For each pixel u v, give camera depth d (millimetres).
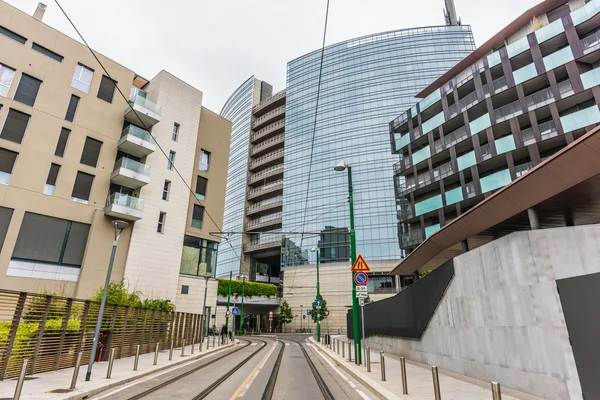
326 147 66688
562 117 26516
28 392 7621
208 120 34906
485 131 31328
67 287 21375
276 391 8492
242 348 23891
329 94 70562
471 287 9719
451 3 71312
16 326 9438
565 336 6316
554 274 6992
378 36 70125
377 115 64250
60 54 23562
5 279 19016
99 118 24828
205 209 32344
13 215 19891
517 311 7680
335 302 57219
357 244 57344
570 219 9133
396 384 8805
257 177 77625
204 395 7914
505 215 9055
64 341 11836
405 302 15594
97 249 22984
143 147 26219
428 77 63844
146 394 8062
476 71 32969
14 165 20500
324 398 7672
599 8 26375
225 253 80000
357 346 13477
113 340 14789
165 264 27172
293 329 59375
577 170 6750
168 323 21406
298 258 63281
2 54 20969
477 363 9180
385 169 60344
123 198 24344
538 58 28828
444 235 12125
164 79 30359
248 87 91125
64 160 22547
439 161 37125
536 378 6910
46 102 22344
